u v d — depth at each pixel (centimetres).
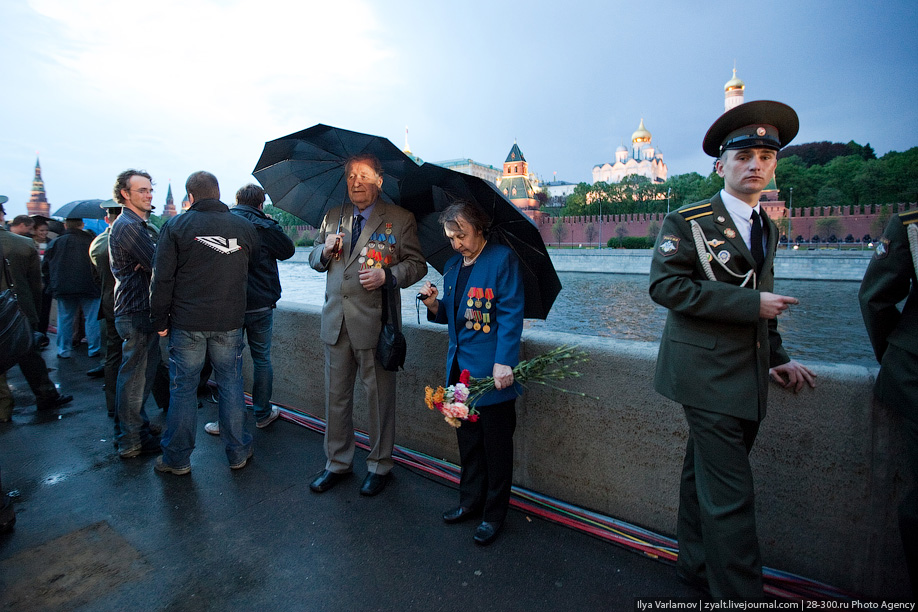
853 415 196
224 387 320
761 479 217
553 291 253
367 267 279
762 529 219
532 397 279
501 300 236
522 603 206
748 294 167
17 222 718
